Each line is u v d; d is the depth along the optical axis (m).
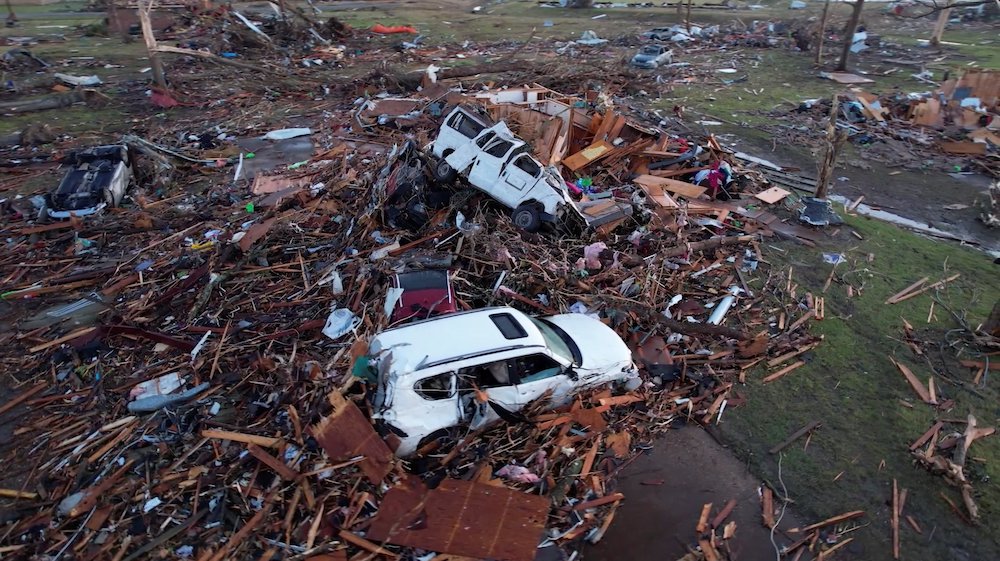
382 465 6.82
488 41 39.53
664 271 11.86
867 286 12.07
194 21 38.00
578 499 7.13
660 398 8.82
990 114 22.03
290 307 10.29
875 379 9.49
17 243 13.12
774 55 35.50
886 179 18.33
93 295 11.02
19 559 6.18
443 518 6.44
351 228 12.20
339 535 6.33
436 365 7.14
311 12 48.69
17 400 8.47
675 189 15.83
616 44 37.91
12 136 20.08
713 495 7.38
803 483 7.61
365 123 21.52
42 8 51.84
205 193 15.86
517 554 6.21
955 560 6.67
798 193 16.81
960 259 13.38
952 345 10.26
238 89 26.66
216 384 8.47
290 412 7.41
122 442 7.55
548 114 18.55
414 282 9.57
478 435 7.57
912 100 23.69
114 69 30.06
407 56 34.62
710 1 56.66
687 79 29.88
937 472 7.70
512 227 12.59
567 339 8.63
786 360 9.87
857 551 6.75
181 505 6.69
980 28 42.12
